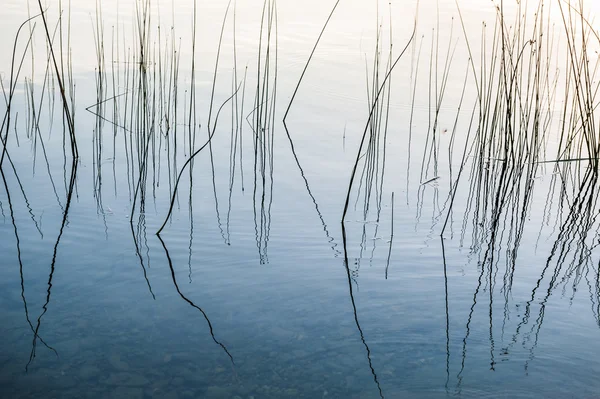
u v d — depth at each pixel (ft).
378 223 9.84
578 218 10.41
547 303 7.52
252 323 6.89
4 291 7.41
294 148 13.10
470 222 10.03
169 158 12.37
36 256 8.34
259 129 13.98
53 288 7.52
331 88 16.57
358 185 11.42
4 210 9.77
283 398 5.68
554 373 6.12
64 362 6.09
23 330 6.62
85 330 6.66
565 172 12.60
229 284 7.77
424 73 17.60
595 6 21.03
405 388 5.86
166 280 7.81
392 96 16.26
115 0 22.48
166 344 6.45
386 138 13.84
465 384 5.92
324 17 21.93
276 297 7.48
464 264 8.54
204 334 6.66
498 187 11.67
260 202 10.51
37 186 10.78
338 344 6.54
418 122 14.80
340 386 5.87
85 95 15.37
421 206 10.59
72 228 9.23
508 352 6.47
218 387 5.80
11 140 12.86
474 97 16.21
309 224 9.70
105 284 7.66
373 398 5.71
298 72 17.46
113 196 10.51
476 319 7.10
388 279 8.00
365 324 6.93
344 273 8.14
